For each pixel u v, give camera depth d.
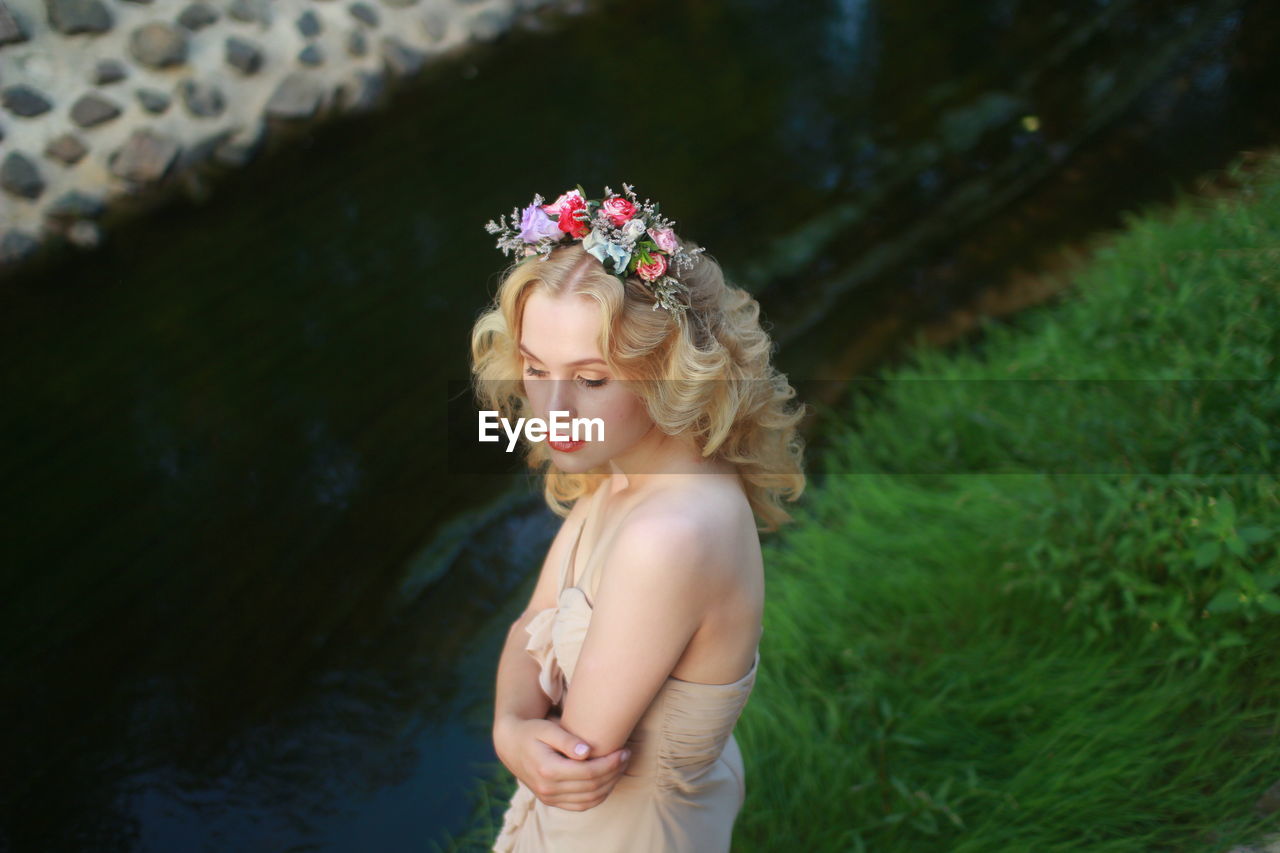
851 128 5.16
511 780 2.48
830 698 2.35
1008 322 3.86
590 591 1.33
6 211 4.43
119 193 4.68
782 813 2.12
